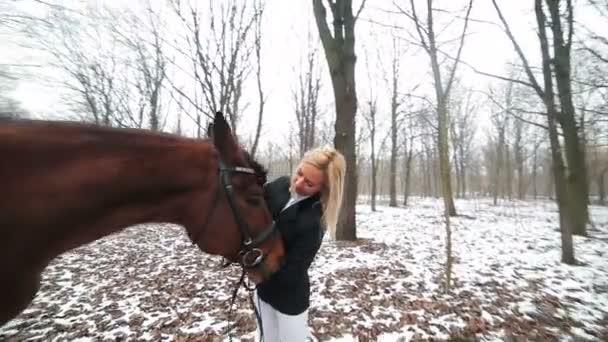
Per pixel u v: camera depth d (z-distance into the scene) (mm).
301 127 14898
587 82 8094
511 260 6977
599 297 4766
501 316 4066
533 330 3713
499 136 25531
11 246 1096
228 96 7754
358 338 3543
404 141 24016
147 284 5504
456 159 30703
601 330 3730
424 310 4223
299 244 1945
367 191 49062
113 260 7262
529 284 5336
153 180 1292
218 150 1464
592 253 7984
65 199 1146
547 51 7066
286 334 2039
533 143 29266
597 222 15398
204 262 6762
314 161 1974
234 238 1478
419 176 44031
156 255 7621
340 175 2004
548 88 7055
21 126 1130
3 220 1067
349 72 8180
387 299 4582
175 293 5016
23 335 3814
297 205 1978
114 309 4488
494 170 32500
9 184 1072
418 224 12484
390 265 6258
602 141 13820
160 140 1338
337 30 8312
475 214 17500
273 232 1622
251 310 4289
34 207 1105
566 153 11266
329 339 3533
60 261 7234
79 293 5199
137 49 8469
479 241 9156
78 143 1189
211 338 3572
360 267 6066
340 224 8570
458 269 6141
